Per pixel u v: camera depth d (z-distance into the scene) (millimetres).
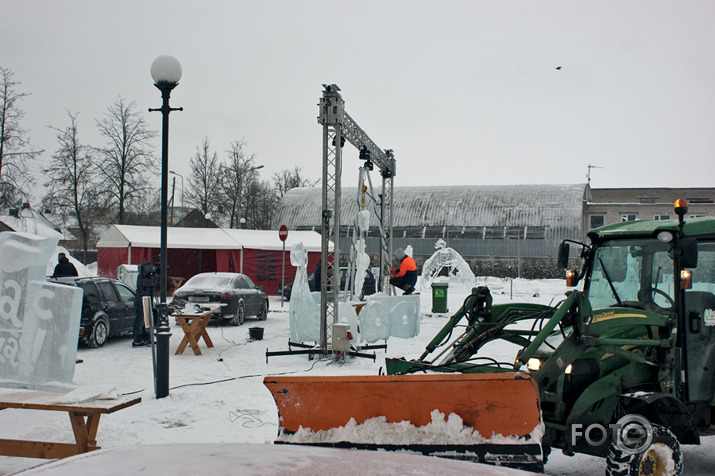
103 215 43375
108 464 1873
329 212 11188
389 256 16781
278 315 19328
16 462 5320
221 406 7402
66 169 41562
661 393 4758
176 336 14047
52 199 41562
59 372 5938
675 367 5234
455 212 50656
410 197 53031
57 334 6000
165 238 7988
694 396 5363
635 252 5695
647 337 5340
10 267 6156
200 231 27266
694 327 5383
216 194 52406
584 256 6035
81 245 57750
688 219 5809
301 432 4516
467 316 6488
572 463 5875
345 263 43656
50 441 5203
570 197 49625
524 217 48938
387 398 4391
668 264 5496
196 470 1814
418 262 49000
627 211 53000
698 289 5539
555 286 33969
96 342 12258
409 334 13867
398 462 2088
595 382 5012
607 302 5828
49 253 6219
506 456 4188
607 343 5070
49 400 5039
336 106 11078
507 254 47625
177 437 6102
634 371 5219
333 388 4441
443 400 4309
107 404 4984
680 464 4676
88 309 12156
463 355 6219
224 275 17094
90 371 9633
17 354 6078
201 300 15906
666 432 4672
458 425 4281
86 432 4996
